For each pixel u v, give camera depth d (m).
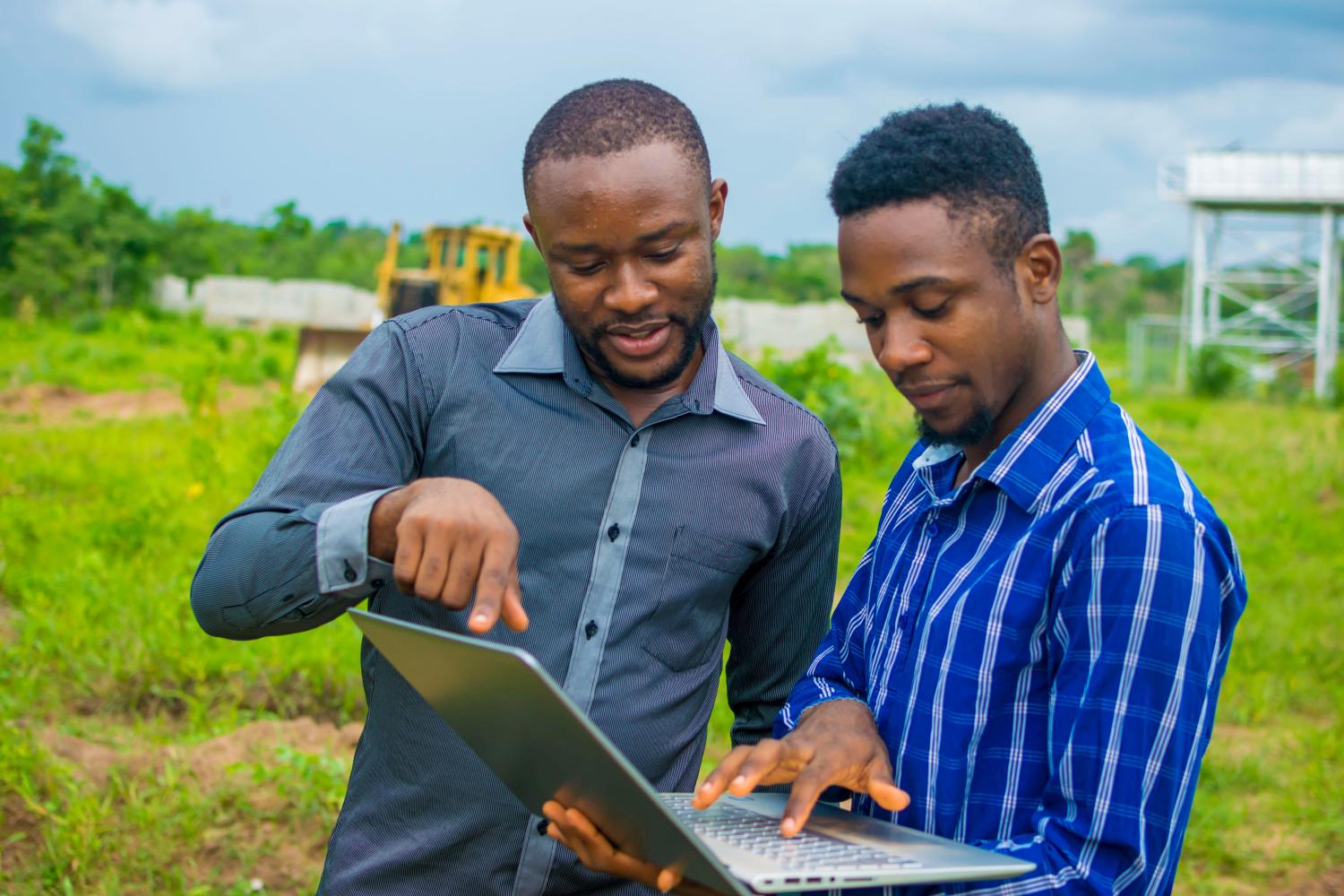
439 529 1.56
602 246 1.84
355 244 58.12
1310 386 27.66
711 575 2.11
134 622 5.63
